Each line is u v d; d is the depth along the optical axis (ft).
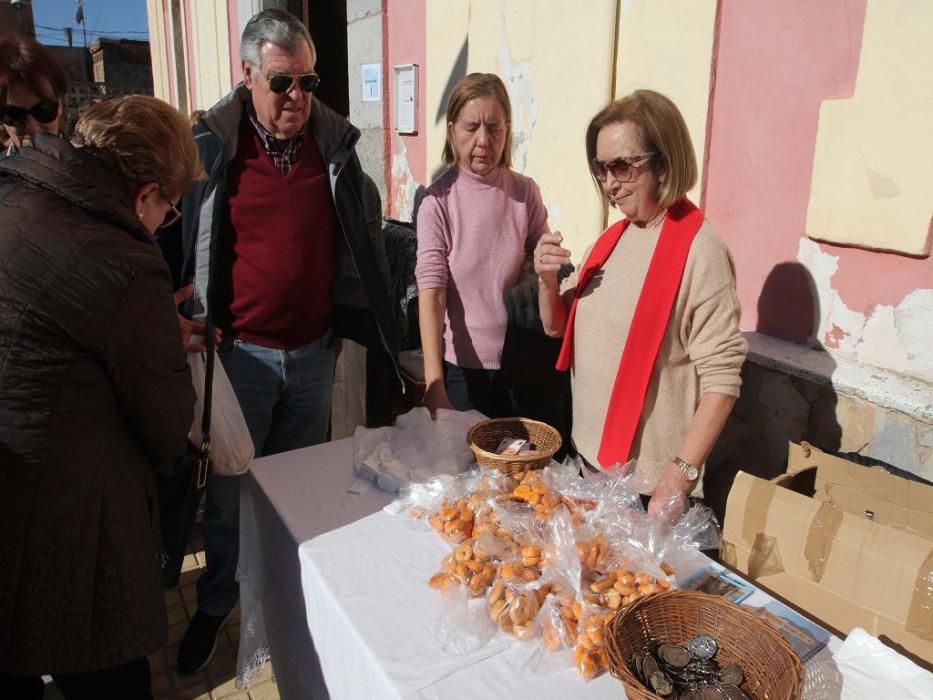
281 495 5.79
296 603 5.33
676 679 3.52
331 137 7.77
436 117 14.21
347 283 8.41
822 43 7.11
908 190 6.44
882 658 3.84
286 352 7.93
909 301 6.68
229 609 7.84
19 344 4.35
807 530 4.96
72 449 4.64
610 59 9.71
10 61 7.39
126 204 4.77
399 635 4.13
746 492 5.28
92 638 4.93
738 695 3.38
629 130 5.53
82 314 4.42
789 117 7.54
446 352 8.02
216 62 27.37
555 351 8.13
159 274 4.82
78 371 4.58
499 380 7.99
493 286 7.72
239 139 7.47
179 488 6.89
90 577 4.83
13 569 4.59
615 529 4.69
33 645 4.71
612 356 6.10
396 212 16.46
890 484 5.48
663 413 5.94
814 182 7.23
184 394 5.17
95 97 50.60
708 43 8.27
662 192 5.65
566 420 8.57
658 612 3.87
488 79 7.34
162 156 4.89
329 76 23.89
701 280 5.51
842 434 6.97
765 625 3.65
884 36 6.46
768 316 8.07
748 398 7.86
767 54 7.67
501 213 7.65
